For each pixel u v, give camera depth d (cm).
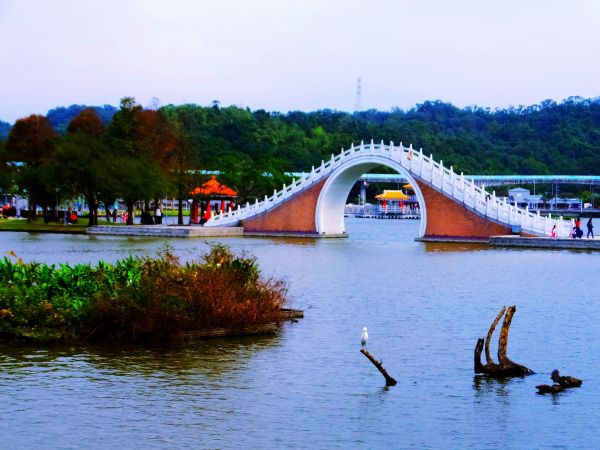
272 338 3222
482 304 4172
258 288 3538
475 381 2633
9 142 12719
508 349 3075
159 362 2811
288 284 4909
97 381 2572
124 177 9906
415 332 3375
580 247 7656
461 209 8700
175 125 14938
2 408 2306
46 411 2284
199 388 2516
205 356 2900
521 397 2470
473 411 2341
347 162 9506
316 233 9788
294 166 18850
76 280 3378
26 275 3422
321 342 3156
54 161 10062
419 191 8962
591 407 2384
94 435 2108
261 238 9494
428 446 2077
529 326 3541
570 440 2130
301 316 3709
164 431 2142
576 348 3098
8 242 8125
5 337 3061
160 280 3250
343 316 3753
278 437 2114
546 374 2728
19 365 2747
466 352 3014
